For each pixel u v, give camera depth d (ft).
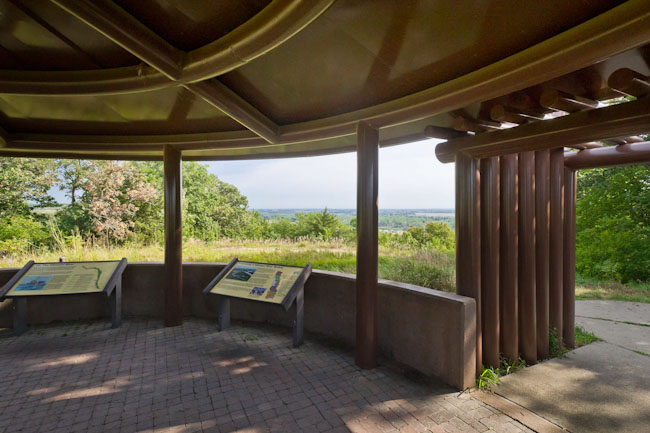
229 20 7.70
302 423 9.32
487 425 9.16
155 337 15.85
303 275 14.92
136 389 11.15
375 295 12.57
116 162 48.91
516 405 10.10
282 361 13.24
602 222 31.99
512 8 6.51
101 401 10.44
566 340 14.74
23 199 46.68
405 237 31.48
